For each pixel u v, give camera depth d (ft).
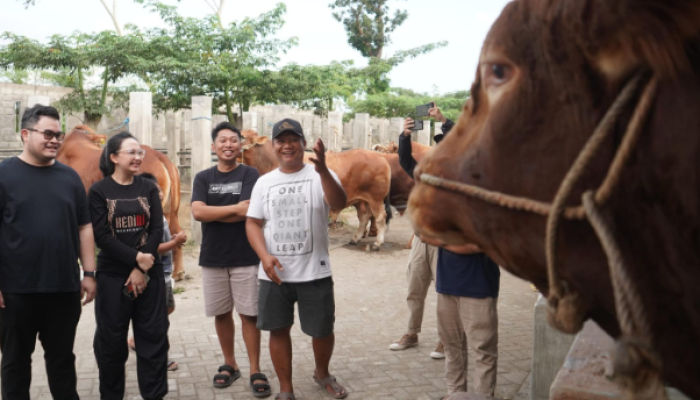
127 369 14.99
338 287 23.54
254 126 41.29
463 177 3.40
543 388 10.52
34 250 10.60
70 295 11.23
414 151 31.30
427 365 15.33
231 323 14.32
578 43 2.83
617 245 2.67
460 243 3.70
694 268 2.64
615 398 6.13
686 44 2.53
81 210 11.54
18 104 41.55
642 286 2.75
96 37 44.91
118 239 11.59
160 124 45.57
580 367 6.84
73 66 45.34
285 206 12.45
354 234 35.94
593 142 2.77
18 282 10.57
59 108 44.37
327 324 12.85
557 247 3.00
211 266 13.73
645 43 2.55
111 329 11.58
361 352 16.28
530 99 3.06
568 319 3.09
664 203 2.64
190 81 43.96
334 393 13.35
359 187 30.53
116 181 11.89
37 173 10.89
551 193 3.04
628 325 2.61
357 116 43.70
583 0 2.80
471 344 11.61
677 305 2.73
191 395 13.53
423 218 3.62
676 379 2.93
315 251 12.51
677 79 2.54
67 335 11.34
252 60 46.50
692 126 2.53
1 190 10.51
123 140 11.87
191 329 18.03
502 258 3.42
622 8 2.59
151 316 11.94
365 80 74.43
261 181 12.78
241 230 13.66
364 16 96.99
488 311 11.37
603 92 2.84
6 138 42.27
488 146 3.26
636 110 2.66
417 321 16.29
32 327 11.00
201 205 13.62
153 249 11.87
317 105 50.42
